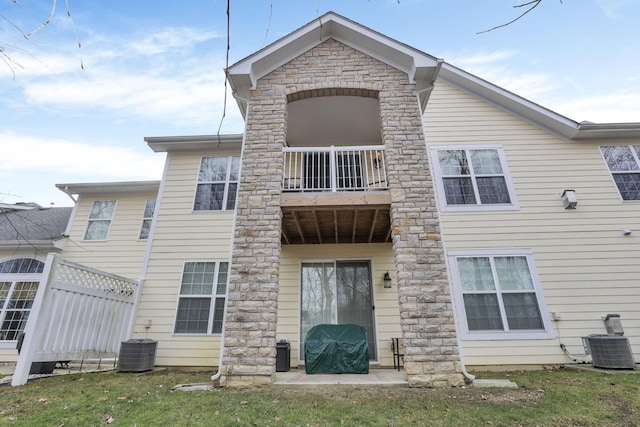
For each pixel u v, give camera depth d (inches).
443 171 336.2
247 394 171.0
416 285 208.2
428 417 136.5
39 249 410.0
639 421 134.1
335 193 239.5
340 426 127.5
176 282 324.5
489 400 160.2
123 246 409.7
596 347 254.7
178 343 302.8
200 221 347.3
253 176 241.8
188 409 145.6
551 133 346.9
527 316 285.6
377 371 257.1
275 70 277.9
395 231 222.4
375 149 254.5
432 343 195.8
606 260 300.2
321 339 242.2
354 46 284.7
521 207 320.2
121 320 286.2
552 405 152.6
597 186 325.1
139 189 432.5
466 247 307.6
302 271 320.8
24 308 386.3
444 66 369.1
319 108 305.9
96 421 130.6
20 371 185.8
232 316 203.9
